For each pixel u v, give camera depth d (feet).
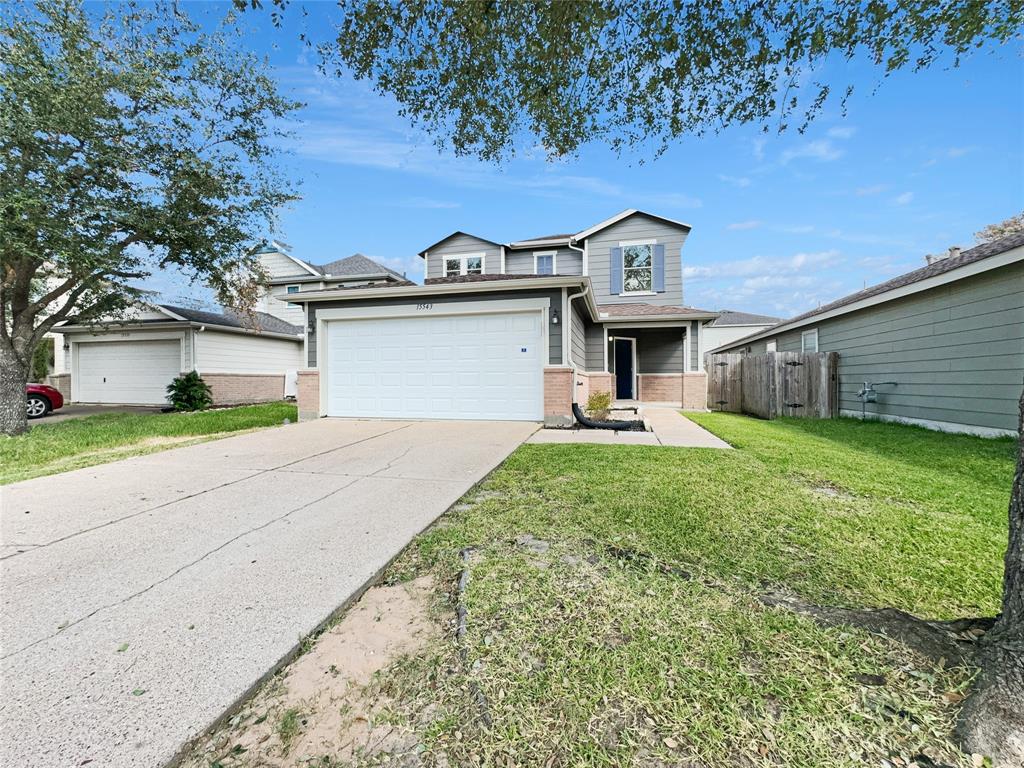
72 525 10.85
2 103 22.15
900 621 6.49
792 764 4.41
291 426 27.09
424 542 9.91
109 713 5.10
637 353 45.62
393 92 11.63
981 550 9.19
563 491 13.20
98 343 50.11
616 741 4.73
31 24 22.94
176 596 7.64
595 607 7.13
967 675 5.32
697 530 10.19
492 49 10.32
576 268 53.67
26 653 6.11
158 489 13.93
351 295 29.96
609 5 9.04
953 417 25.34
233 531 10.54
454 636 6.63
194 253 31.91
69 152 25.03
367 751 4.72
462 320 29.09
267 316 62.54
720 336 90.63
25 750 4.58
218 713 5.14
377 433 24.27
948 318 25.63
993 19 8.53
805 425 29.14
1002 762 4.25
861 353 33.65
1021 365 21.50
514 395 28.40
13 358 27.27
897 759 4.41
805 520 10.81
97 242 26.68
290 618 7.02
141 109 27.02
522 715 5.08
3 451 20.77
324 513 11.76
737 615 6.85
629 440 22.49
